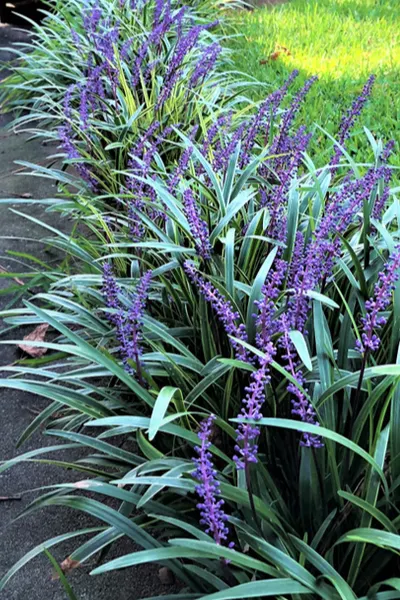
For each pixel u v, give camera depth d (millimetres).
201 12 5496
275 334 1618
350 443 1255
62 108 3881
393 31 5539
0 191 3904
